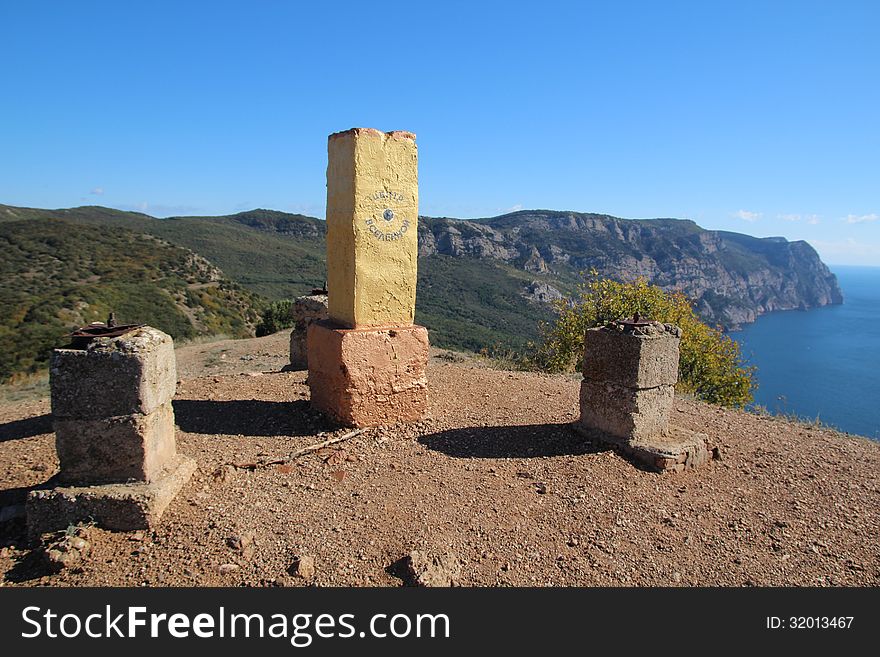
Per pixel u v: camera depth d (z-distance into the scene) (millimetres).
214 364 12906
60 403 4160
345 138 5926
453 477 5246
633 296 13422
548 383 8953
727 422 7582
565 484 5234
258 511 4410
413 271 6371
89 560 3840
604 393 6109
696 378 13805
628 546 4391
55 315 20812
